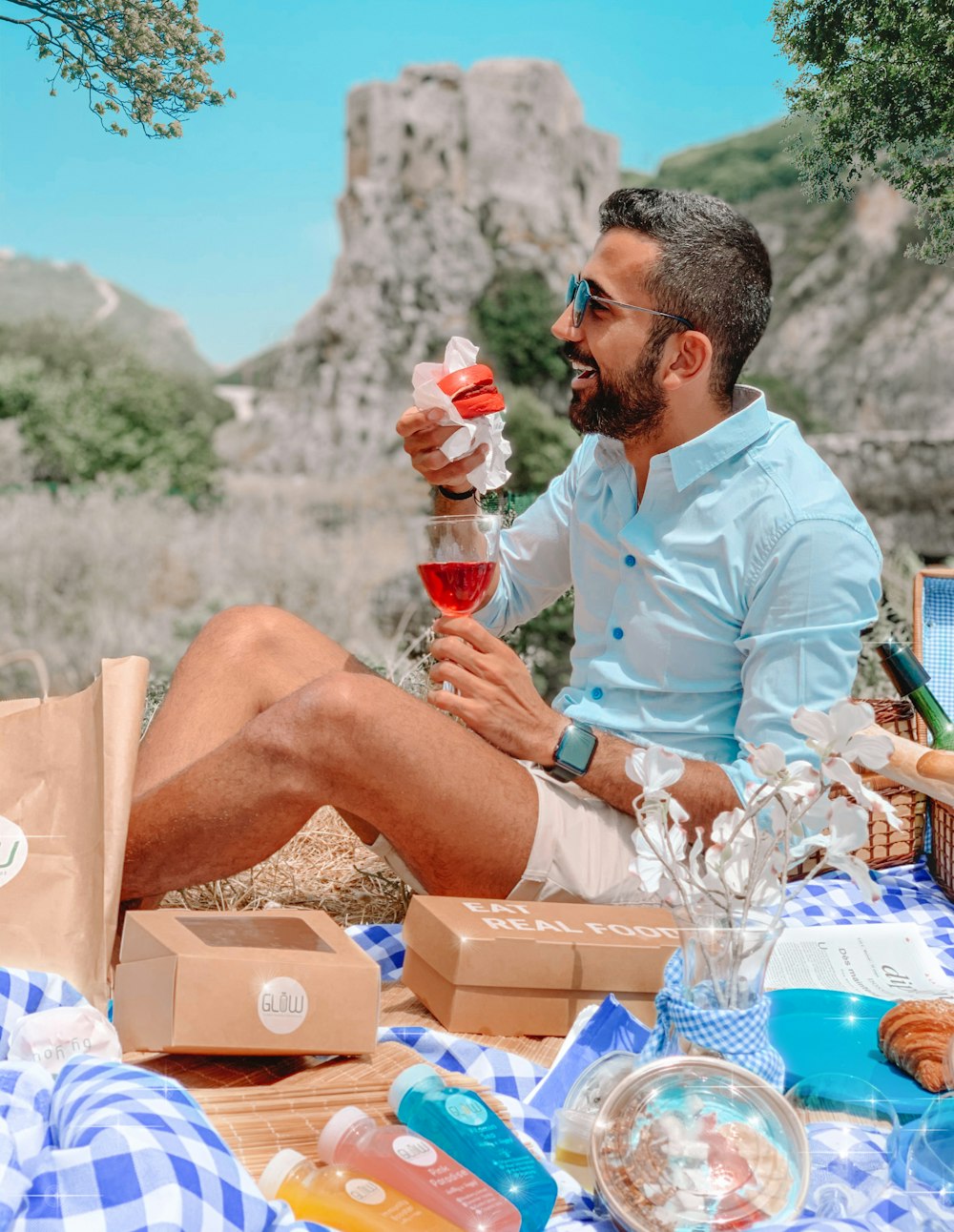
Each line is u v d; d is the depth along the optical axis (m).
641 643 2.18
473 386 2.05
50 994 1.62
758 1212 1.26
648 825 1.43
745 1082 1.32
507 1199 1.30
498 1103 1.55
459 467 2.10
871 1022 1.72
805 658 2.02
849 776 1.36
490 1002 1.78
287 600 12.81
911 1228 1.29
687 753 2.15
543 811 2.02
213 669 2.15
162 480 17.48
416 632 6.69
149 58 3.87
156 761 2.06
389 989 2.01
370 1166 1.30
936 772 2.10
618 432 2.18
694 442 2.11
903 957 1.96
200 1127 1.19
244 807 1.91
